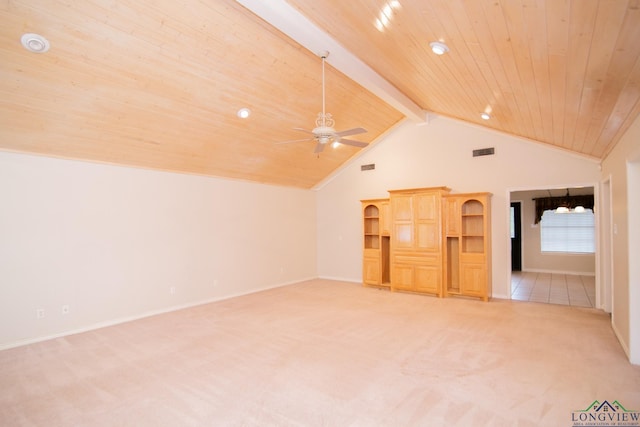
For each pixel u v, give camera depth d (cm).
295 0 309
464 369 323
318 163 748
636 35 181
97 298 470
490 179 629
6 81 327
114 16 309
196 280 594
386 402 266
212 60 393
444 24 251
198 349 382
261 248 718
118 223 495
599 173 539
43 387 297
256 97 477
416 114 636
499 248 620
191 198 592
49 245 429
